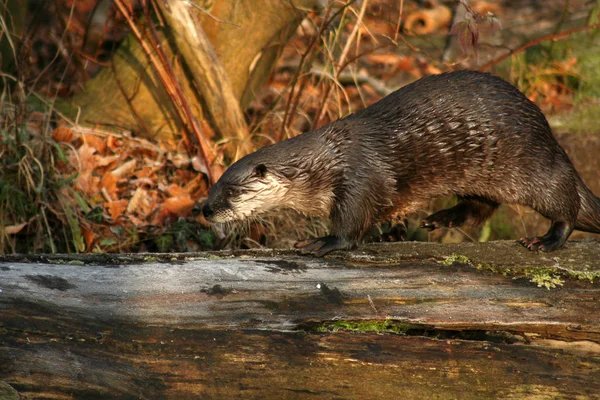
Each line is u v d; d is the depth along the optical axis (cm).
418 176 838
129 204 1091
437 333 725
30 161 1065
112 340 646
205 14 1179
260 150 848
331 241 788
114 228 1052
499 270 751
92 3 1661
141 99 1213
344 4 1130
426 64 1641
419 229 1202
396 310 712
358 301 714
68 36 1359
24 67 1187
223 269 725
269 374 653
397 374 669
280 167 825
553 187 828
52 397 600
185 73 1189
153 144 1195
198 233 1073
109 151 1155
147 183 1128
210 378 643
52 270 688
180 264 727
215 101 1161
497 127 827
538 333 717
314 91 1295
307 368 661
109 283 687
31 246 1039
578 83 1516
